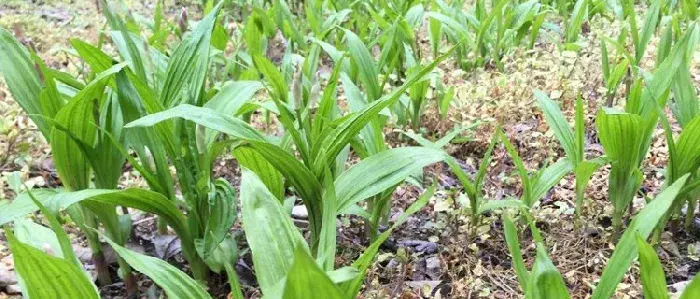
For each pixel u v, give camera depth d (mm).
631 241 1494
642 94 2344
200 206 2096
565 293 1318
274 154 1909
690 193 2381
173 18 6656
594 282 2172
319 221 2135
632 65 2941
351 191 2033
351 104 2631
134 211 2818
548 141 3211
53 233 1966
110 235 2199
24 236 1899
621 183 2311
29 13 6438
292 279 1030
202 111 1900
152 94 2000
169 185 2105
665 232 2367
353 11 5039
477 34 4516
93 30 5855
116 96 2348
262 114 3732
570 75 3898
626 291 2100
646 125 2252
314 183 2029
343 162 2461
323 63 4961
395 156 2082
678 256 2330
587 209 2602
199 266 2221
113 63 2289
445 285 2244
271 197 1628
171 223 2090
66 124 1989
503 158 3127
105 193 1847
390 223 2672
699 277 1108
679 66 2375
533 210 2572
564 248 2375
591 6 5480
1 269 2324
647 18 3523
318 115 2170
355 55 2943
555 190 2834
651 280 1312
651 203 1514
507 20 4348
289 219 1605
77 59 4875
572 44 4297
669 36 3102
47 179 3219
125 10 3361
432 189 2141
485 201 2523
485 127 3371
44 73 2045
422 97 3352
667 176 2193
